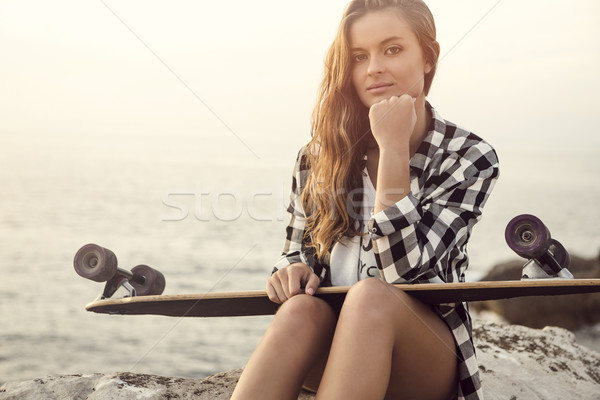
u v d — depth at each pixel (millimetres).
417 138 2553
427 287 2049
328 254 2578
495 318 13531
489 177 2443
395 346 2027
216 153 124125
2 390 2838
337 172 2574
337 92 2621
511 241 2334
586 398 3406
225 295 2324
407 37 2494
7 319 21547
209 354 17578
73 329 20484
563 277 2354
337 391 1815
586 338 12523
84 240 37938
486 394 3221
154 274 2828
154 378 2914
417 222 2293
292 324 2018
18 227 41625
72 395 2777
